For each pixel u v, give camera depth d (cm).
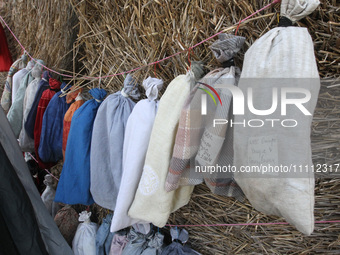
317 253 78
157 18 84
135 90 94
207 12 73
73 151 100
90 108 100
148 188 76
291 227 78
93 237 121
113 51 102
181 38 81
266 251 85
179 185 78
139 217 80
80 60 116
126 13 92
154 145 74
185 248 97
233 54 64
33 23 145
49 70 132
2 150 71
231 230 90
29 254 75
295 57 48
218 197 87
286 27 54
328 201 69
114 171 93
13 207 71
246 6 64
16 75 137
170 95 73
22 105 132
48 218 92
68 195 101
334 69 60
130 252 102
